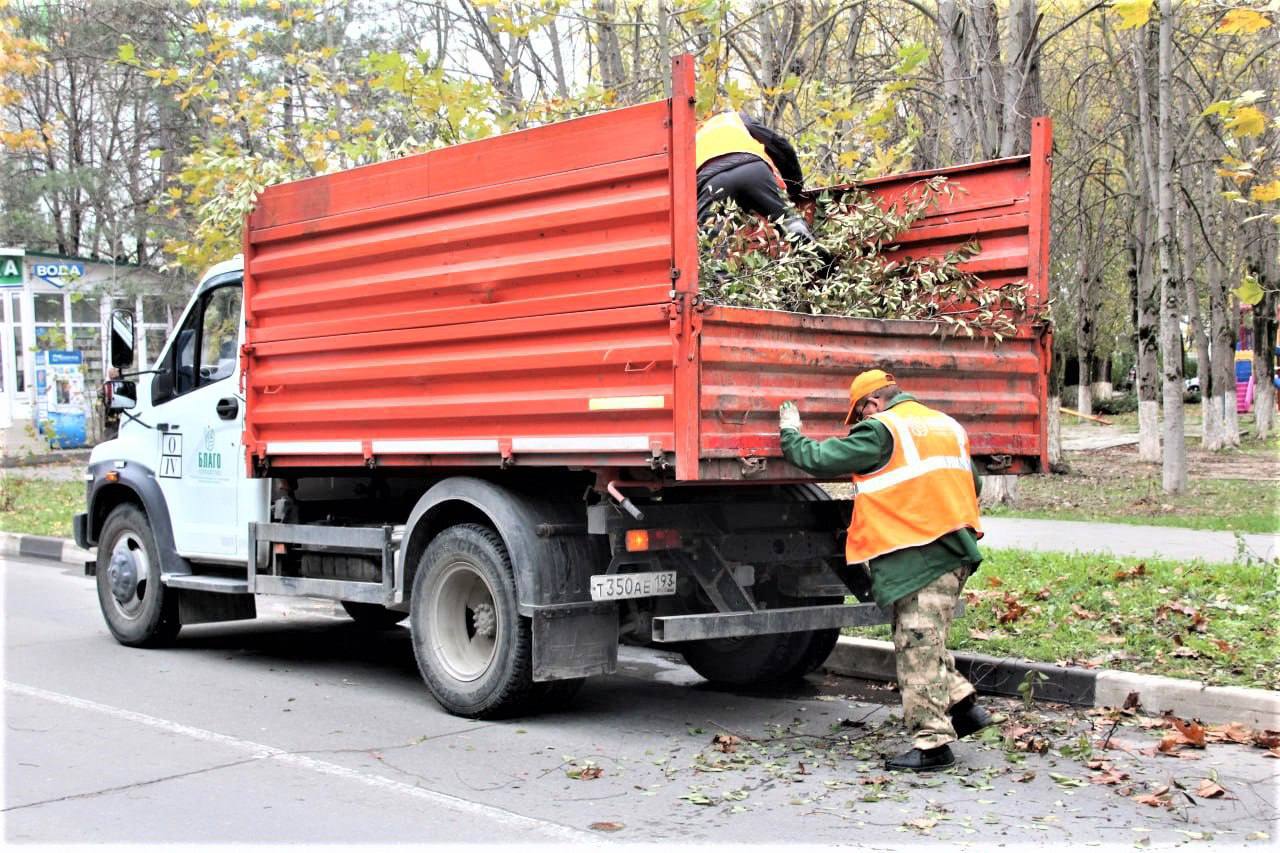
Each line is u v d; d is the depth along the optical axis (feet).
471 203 21.80
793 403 19.95
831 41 63.41
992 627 27.32
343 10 55.52
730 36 40.86
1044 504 57.26
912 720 18.92
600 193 19.88
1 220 85.30
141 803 17.28
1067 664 24.11
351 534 24.73
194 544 28.55
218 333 28.40
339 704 23.86
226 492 27.81
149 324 86.33
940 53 62.08
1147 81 64.13
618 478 20.40
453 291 22.20
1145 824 16.26
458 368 21.97
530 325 20.75
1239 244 95.81
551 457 20.62
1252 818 16.52
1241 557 35.78
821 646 25.14
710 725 22.30
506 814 16.78
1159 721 21.75
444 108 36.73
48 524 51.83
